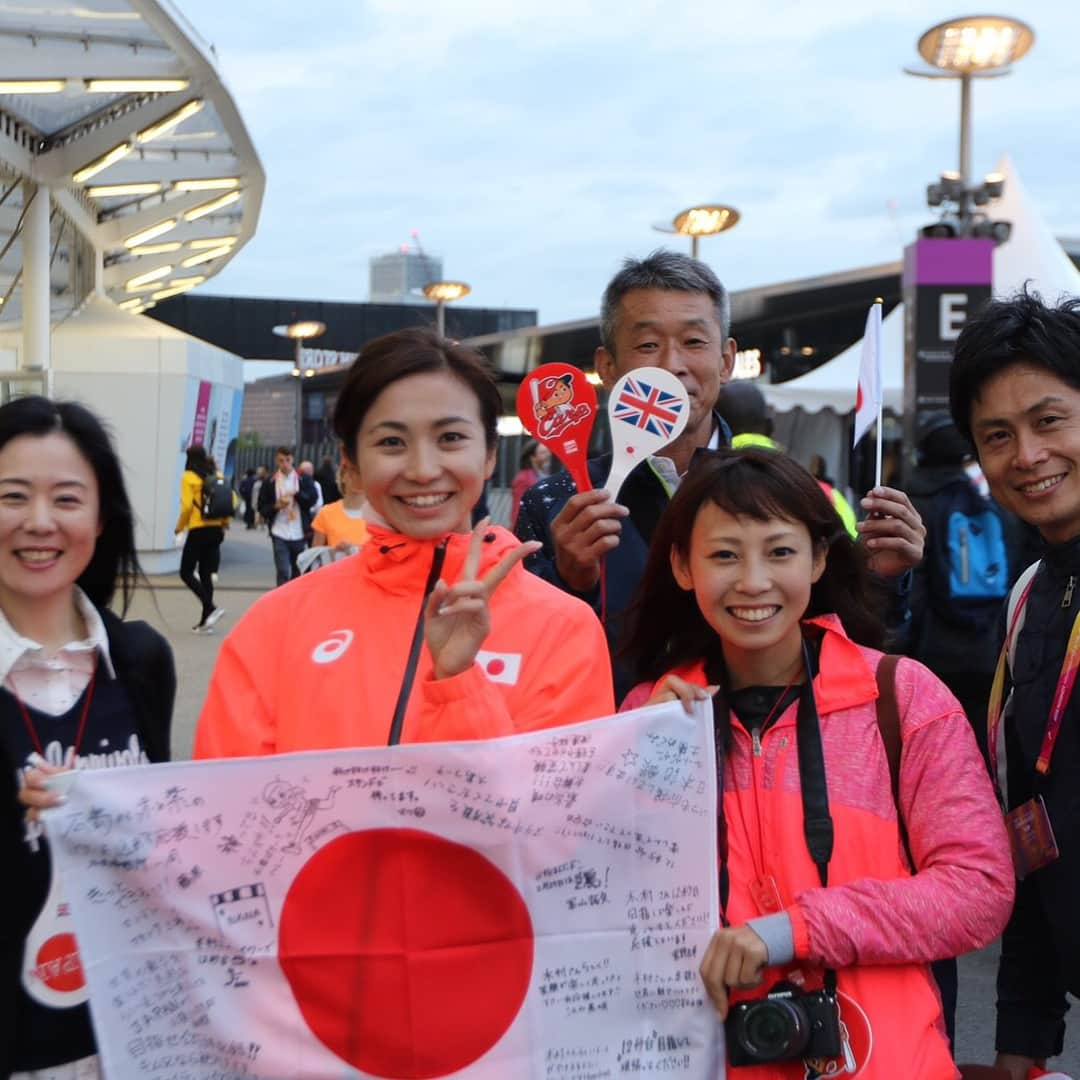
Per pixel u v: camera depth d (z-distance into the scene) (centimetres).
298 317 4366
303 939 168
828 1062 169
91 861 164
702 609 191
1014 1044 213
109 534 206
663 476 264
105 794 164
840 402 1190
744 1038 168
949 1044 188
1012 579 449
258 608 195
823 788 180
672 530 196
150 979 166
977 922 170
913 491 461
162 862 165
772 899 177
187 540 1070
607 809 172
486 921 168
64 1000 181
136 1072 166
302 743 178
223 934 167
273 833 167
